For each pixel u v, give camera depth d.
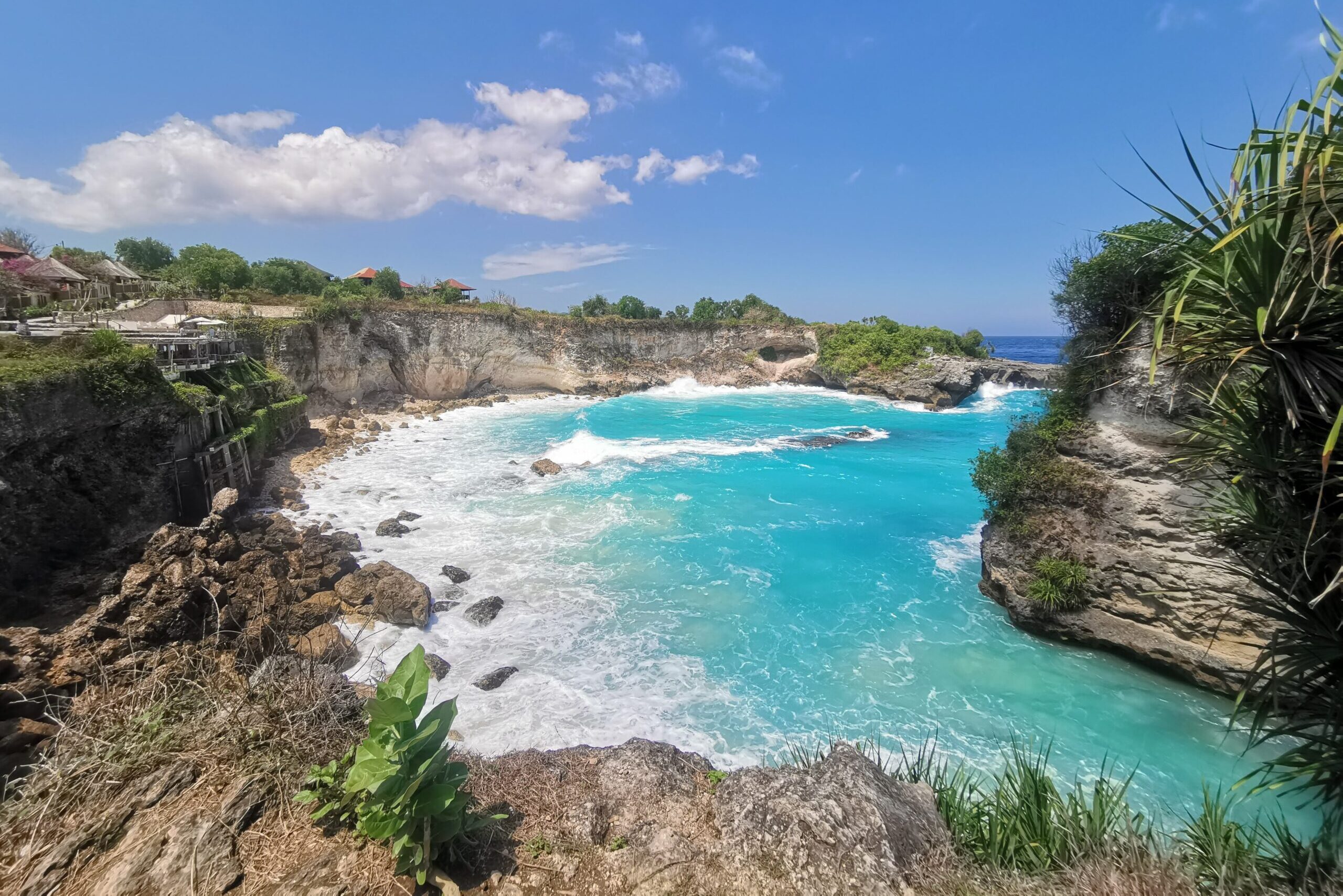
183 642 11.62
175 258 63.25
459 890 5.42
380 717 5.39
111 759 6.19
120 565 15.45
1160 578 14.10
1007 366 75.00
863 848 6.03
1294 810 9.97
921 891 5.75
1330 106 4.47
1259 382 5.67
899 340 70.12
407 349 55.03
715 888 5.74
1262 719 6.27
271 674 7.82
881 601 18.48
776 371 80.81
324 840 5.75
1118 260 13.47
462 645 15.61
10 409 13.59
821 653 15.62
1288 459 5.37
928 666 15.10
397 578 16.97
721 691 13.95
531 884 5.75
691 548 22.34
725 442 42.09
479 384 62.00
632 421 50.69
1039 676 14.66
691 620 17.17
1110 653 15.34
